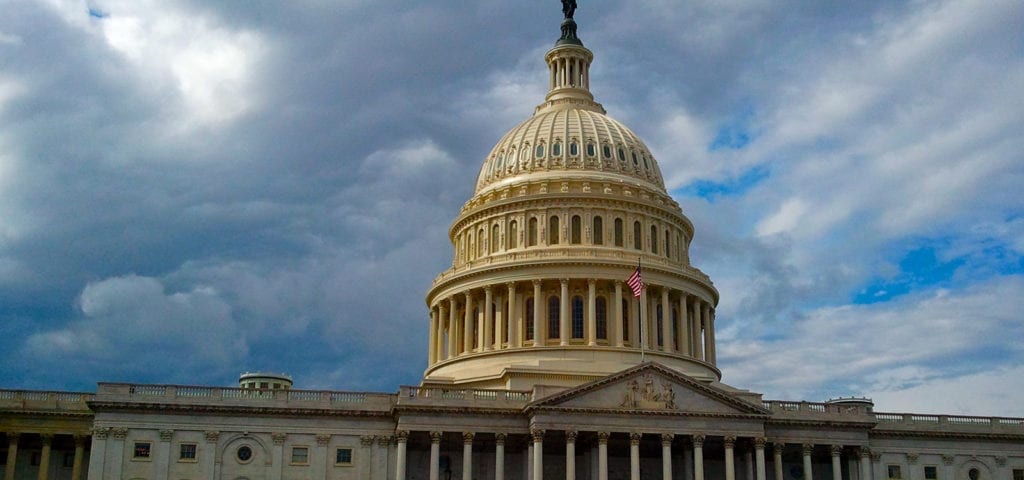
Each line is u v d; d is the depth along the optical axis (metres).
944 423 111.31
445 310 126.69
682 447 101.75
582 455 102.44
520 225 122.75
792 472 107.00
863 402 112.50
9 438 100.75
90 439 102.62
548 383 105.81
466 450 96.69
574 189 124.00
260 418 98.31
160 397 97.06
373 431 99.62
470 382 111.19
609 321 117.44
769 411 98.44
